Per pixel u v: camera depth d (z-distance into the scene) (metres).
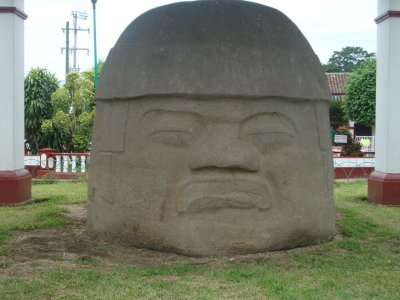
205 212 4.95
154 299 3.83
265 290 4.01
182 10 5.21
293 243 5.23
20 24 8.50
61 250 5.26
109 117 5.45
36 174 12.67
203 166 4.88
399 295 3.98
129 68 5.21
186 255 4.96
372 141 23.02
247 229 4.98
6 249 5.29
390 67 8.44
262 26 5.16
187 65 4.95
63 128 16.20
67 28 28.86
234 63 4.94
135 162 5.14
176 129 4.98
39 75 16.92
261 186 4.99
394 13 8.33
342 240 5.71
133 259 4.89
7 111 8.26
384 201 8.43
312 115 5.36
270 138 5.05
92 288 4.05
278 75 5.04
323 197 5.49
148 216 5.09
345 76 31.39
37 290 3.98
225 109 4.94
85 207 8.00
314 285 4.17
